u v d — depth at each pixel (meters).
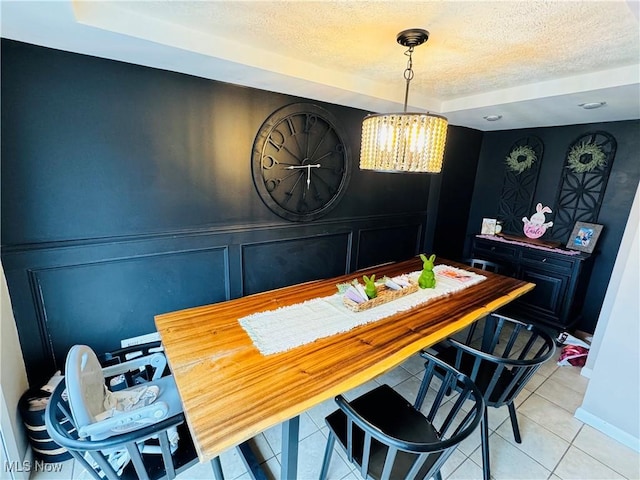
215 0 1.30
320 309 1.76
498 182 3.79
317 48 1.78
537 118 2.89
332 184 2.92
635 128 2.72
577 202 3.11
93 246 1.89
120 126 1.86
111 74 1.78
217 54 1.68
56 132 1.69
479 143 3.86
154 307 2.19
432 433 1.35
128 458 1.21
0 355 1.42
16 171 1.62
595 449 1.75
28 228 1.69
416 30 1.49
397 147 1.51
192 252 2.27
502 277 2.40
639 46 1.58
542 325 3.12
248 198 2.45
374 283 1.95
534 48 1.66
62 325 1.87
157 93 1.93
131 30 1.42
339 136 2.83
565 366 2.53
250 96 2.28
